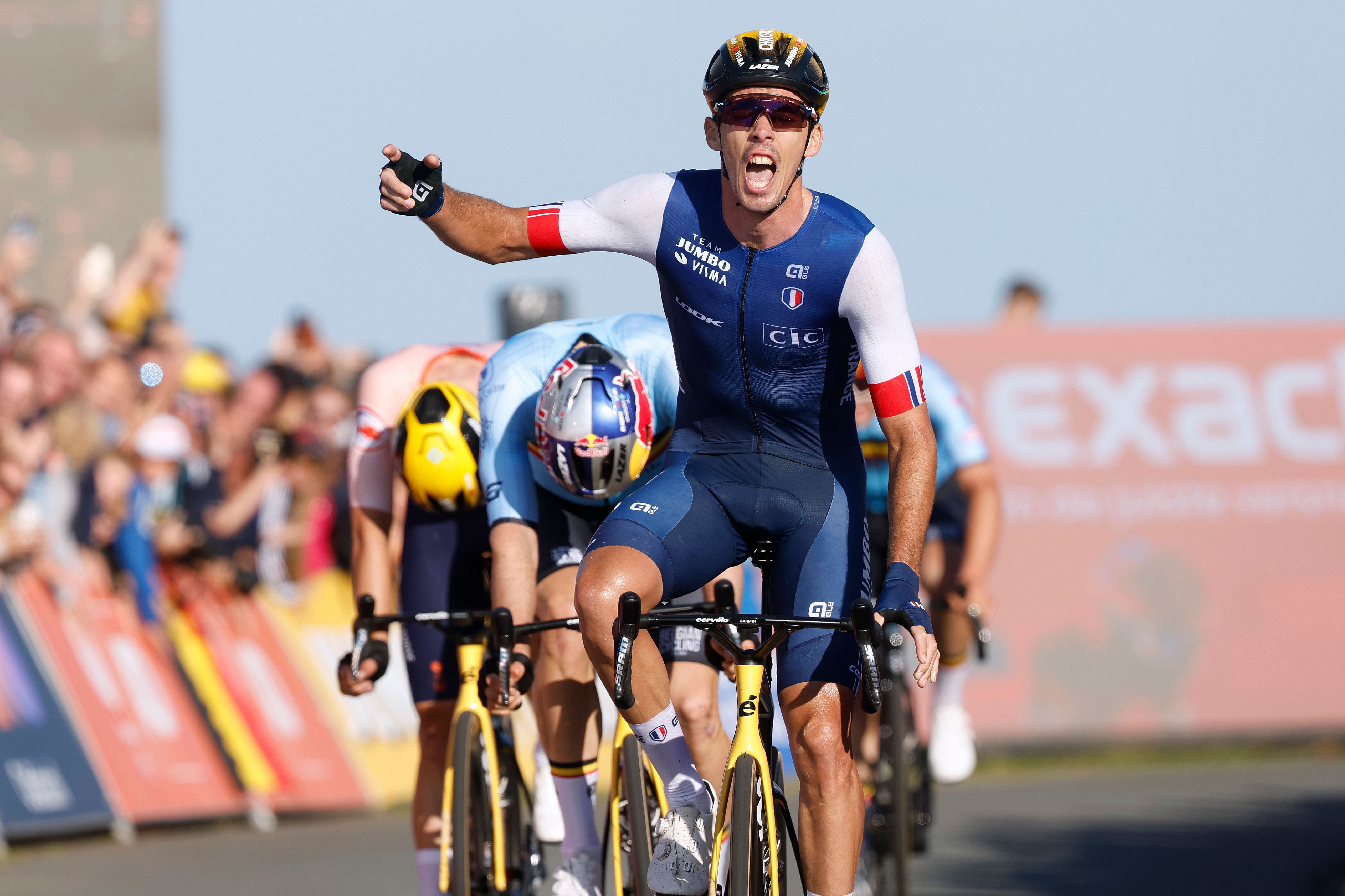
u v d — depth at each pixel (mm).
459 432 14312
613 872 13844
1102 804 27750
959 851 22922
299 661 27609
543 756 15516
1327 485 33438
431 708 15070
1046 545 32656
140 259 28594
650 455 13133
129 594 25531
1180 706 32531
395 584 17938
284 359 29172
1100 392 33344
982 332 33500
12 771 22984
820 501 11586
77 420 25250
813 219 11133
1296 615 32969
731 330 11336
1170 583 32812
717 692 13688
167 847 23703
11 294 26359
